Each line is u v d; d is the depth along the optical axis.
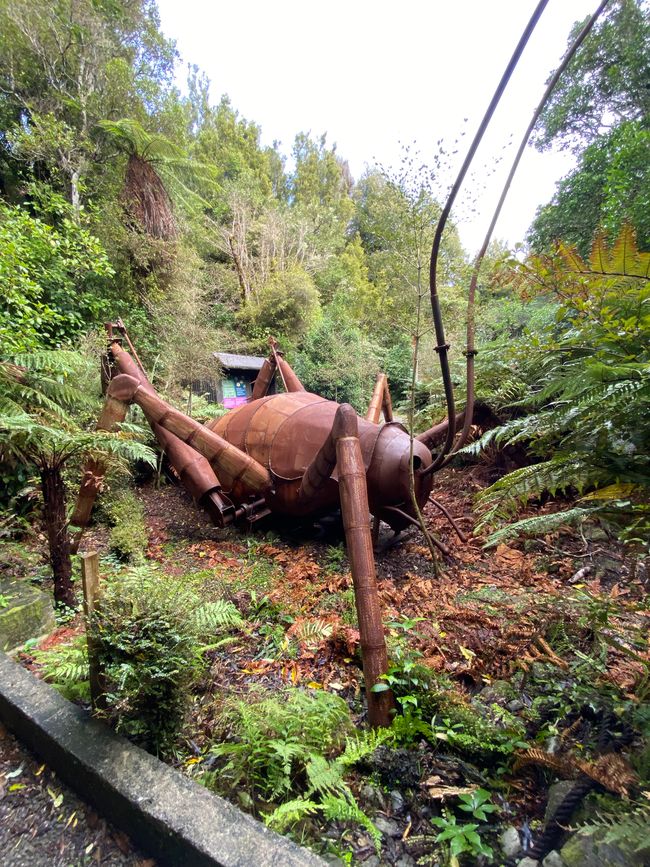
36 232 5.93
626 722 1.39
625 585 2.50
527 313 6.08
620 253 1.34
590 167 7.77
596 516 1.49
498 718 1.62
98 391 6.09
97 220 8.75
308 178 26.48
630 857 1.00
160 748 1.49
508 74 1.43
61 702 1.68
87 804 1.44
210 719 1.77
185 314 10.17
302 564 3.49
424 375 7.75
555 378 1.74
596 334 1.53
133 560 3.62
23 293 5.22
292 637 2.38
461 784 1.38
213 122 24.64
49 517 2.70
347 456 2.13
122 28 11.35
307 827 1.32
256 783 1.46
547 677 1.76
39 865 1.24
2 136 9.23
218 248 16.89
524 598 2.30
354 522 1.99
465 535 3.80
